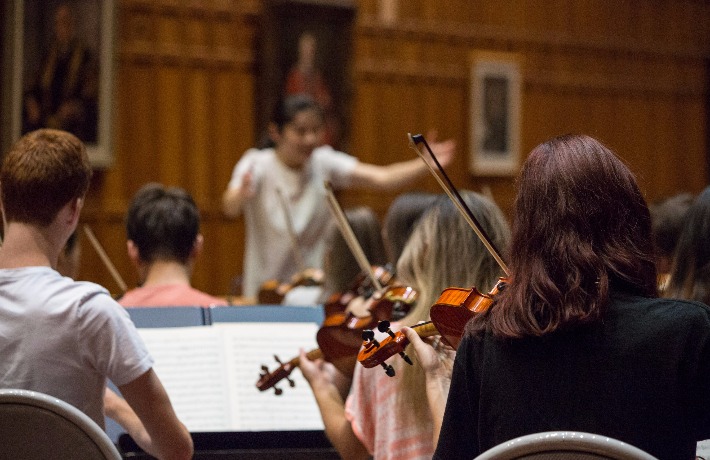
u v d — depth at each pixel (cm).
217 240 1227
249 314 446
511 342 257
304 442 416
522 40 1416
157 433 336
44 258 335
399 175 909
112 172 1160
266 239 899
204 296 483
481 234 323
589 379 247
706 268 397
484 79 1384
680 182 1546
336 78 1259
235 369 430
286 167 895
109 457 286
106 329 325
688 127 1551
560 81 1445
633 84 1499
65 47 1098
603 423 244
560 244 254
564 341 251
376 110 1323
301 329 445
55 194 333
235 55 1230
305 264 905
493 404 257
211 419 418
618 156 270
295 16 1232
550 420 248
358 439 363
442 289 350
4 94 1071
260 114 1236
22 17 1072
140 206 489
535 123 1431
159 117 1193
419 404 340
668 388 243
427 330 325
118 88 1166
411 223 512
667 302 251
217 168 1225
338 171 908
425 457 338
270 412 425
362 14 1311
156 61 1190
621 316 249
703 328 245
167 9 1195
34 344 322
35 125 1087
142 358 328
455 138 1379
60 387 323
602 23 1477
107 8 1120
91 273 1143
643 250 259
